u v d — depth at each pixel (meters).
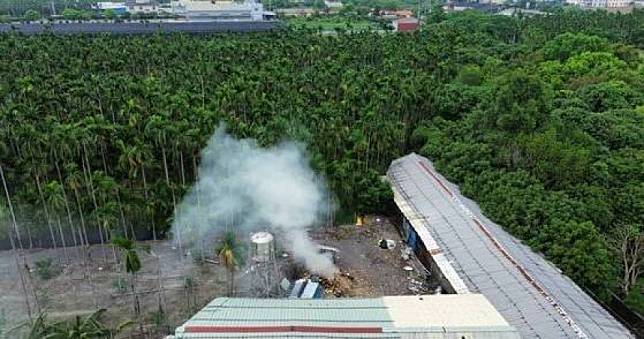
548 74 108.44
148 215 60.72
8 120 67.25
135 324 47.62
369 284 54.56
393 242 62.47
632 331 47.34
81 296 51.59
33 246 61.03
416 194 67.75
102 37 135.12
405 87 87.56
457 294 46.00
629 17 170.62
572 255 50.88
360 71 106.44
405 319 40.50
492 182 63.94
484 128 75.38
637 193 59.38
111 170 67.81
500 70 109.56
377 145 78.50
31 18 186.00
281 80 94.12
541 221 56.03
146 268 56.69
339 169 66.31
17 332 45.97
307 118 77.00
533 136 67.31
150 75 99.06
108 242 61.12
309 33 153.50
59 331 39.12
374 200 67.75
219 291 52.88
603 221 57.06
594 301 47.03
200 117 70.06
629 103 90.44
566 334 39.88
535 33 148.88
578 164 62.25
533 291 45.34
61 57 108.75
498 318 40.72
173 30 158.00
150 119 65.69
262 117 77.69
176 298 51.66
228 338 37.53
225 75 100.06
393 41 138.88
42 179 62.59
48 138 60.62
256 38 141.50
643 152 67.62
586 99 89.50
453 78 113.31
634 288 50.00
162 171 69.06
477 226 56.94
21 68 99.38
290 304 42.69
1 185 63.06
